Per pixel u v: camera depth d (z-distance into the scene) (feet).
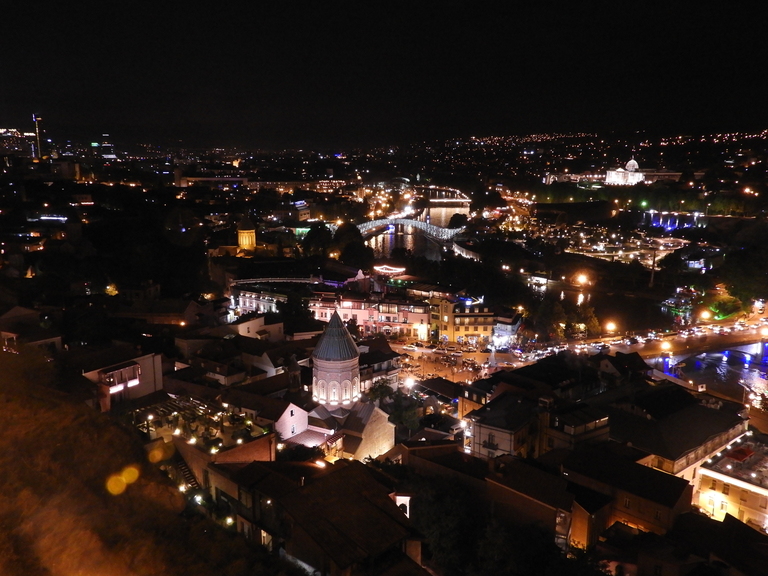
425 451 297.94
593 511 257.34
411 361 539.29
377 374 431.43
